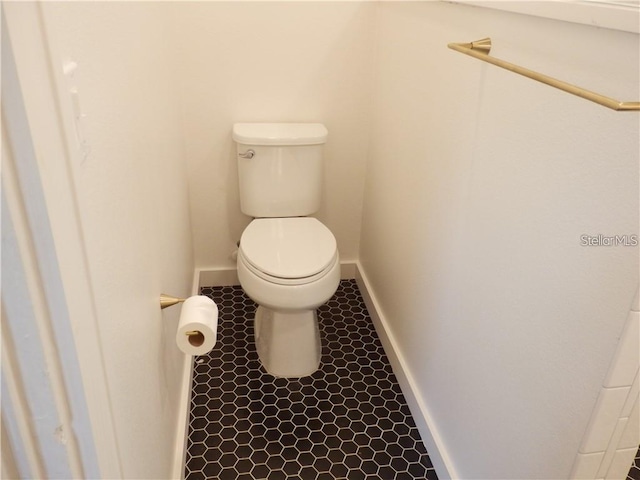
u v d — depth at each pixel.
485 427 1.20
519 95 0.98
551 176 0.89
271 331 1.86
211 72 2.01
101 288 0.71
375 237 2.14
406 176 1.69
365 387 1.85
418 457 1.58
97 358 0.66
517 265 1.02
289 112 2.11
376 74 2.03
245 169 2.03
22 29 0.46
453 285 1.34
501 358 1.10
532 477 1.01
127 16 1.00
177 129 1.86
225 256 2.38
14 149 0.48
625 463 0.91
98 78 0.75
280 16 1.95
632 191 0.71
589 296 0.81
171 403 1.42
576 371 0.86
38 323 0.55
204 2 1.89
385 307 2.03
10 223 0.50
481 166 1.15
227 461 1.54
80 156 0.63
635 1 0.71
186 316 1.15
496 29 1.06
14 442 0.62
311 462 1.55
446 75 1.33
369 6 1.97
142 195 1.07
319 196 2.13
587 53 0.79
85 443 0.65
